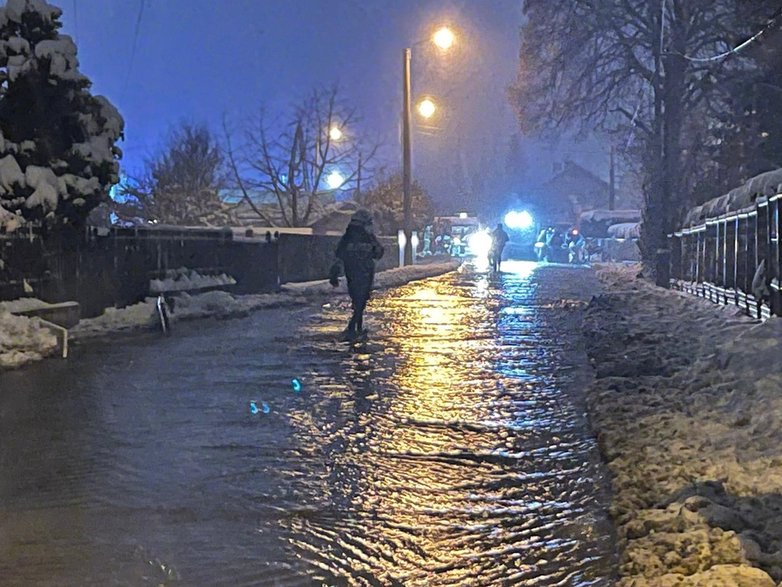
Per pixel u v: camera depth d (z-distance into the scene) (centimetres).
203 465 722
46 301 1595
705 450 670
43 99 1636
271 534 567
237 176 4559
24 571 504
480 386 1072
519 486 667
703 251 2170
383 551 540
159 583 489
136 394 1026
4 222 1477
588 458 739
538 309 2138
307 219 4638
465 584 493
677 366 1084
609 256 5891
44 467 715
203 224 4225
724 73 3366
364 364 1251
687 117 3609
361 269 1595
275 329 1723
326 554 535
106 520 589
